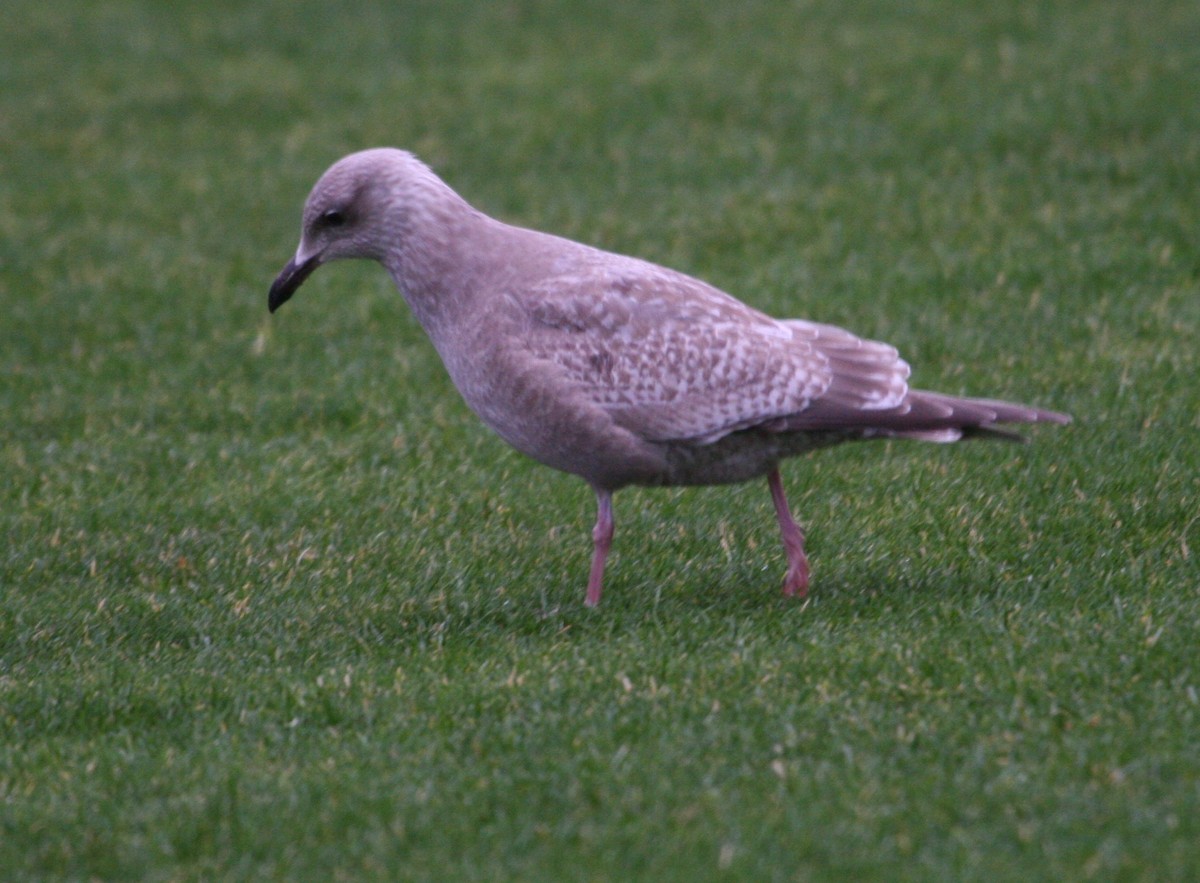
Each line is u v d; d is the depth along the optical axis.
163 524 12.84
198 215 22.25
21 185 23.91
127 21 33.06
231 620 10.96
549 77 27.08
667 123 24.22
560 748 8.59
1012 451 13.07
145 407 15.80
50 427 15.53
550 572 11.56
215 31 31.91
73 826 8.10
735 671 9.34
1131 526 11.39
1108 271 17.12
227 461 14.27
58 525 12.83
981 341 15.51
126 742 9.09
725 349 10.05
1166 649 9.14
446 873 7.48
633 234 19.94
